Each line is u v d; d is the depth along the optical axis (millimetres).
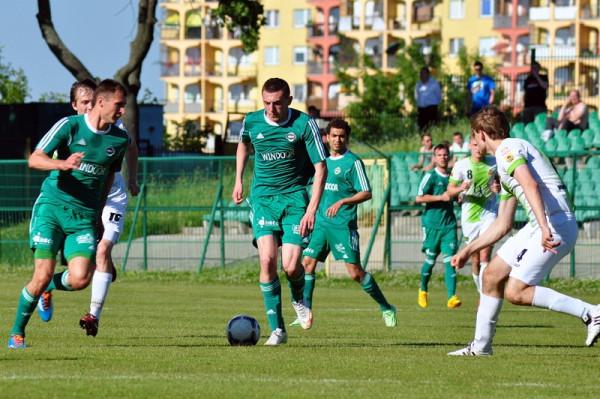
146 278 42375
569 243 14961
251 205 17859
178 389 11828
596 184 41188
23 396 11203
